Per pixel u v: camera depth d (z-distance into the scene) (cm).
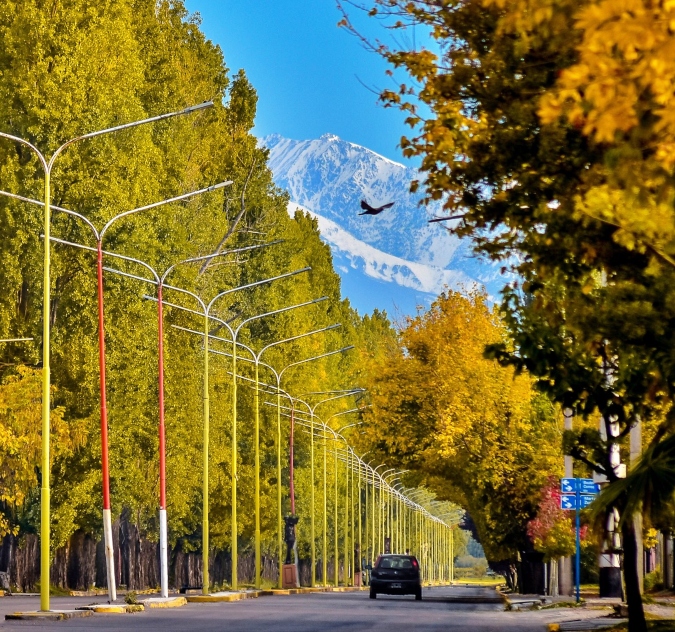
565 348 1956
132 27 5950
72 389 5422
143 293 5294
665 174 1005
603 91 916
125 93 5441
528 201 1803
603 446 2216
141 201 5491
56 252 5200
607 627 2495
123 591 6775
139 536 7569
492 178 1856
